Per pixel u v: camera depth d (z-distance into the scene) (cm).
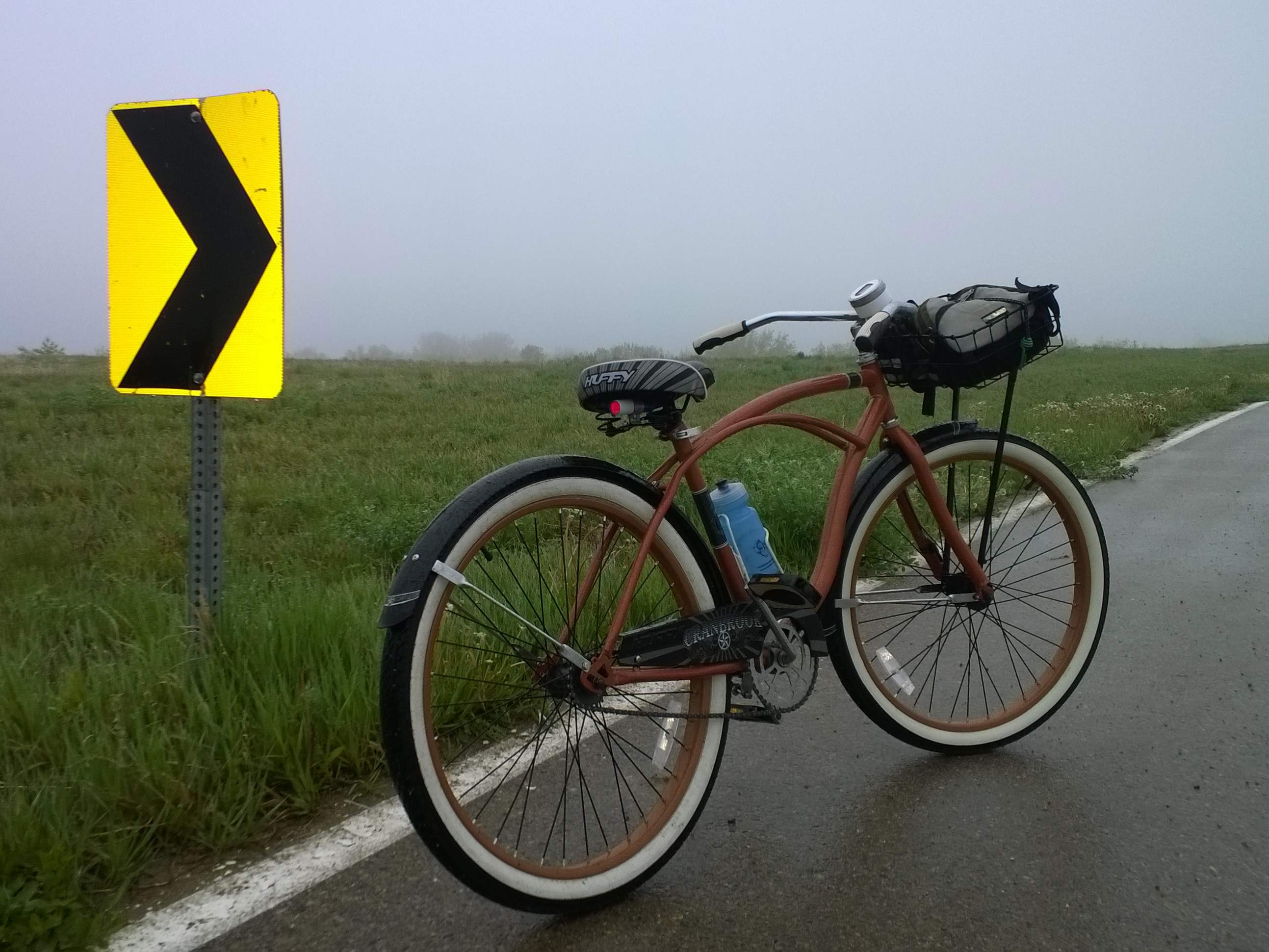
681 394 231
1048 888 231
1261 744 314
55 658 334
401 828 254
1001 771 297
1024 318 277
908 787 286
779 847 252
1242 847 250
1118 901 226
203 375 322
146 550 493
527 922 218
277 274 311
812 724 336
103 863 227
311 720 282
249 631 332
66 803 237
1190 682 371
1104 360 3719
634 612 342
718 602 246
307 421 1128
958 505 473
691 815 238
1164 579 527
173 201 316
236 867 235
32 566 468
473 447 927
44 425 995
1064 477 316
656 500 236
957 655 399
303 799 259
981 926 216
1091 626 320
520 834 246
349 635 337
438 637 208
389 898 224
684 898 229
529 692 251
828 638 289
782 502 560
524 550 404
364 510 557
